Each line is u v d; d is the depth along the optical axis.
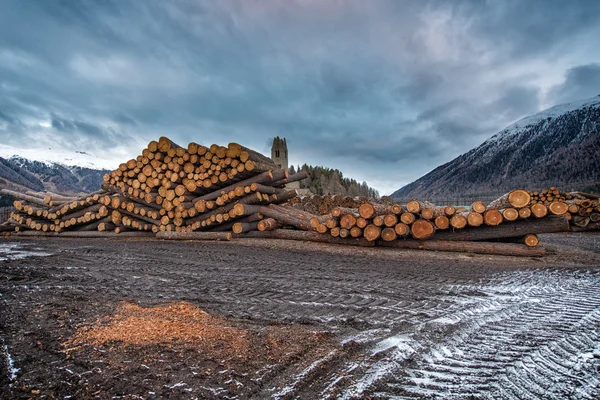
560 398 2.37
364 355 2.98
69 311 4.12
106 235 13.56
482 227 9.02
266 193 12.48
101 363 2.82
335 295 4.96
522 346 3.20
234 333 3.42
